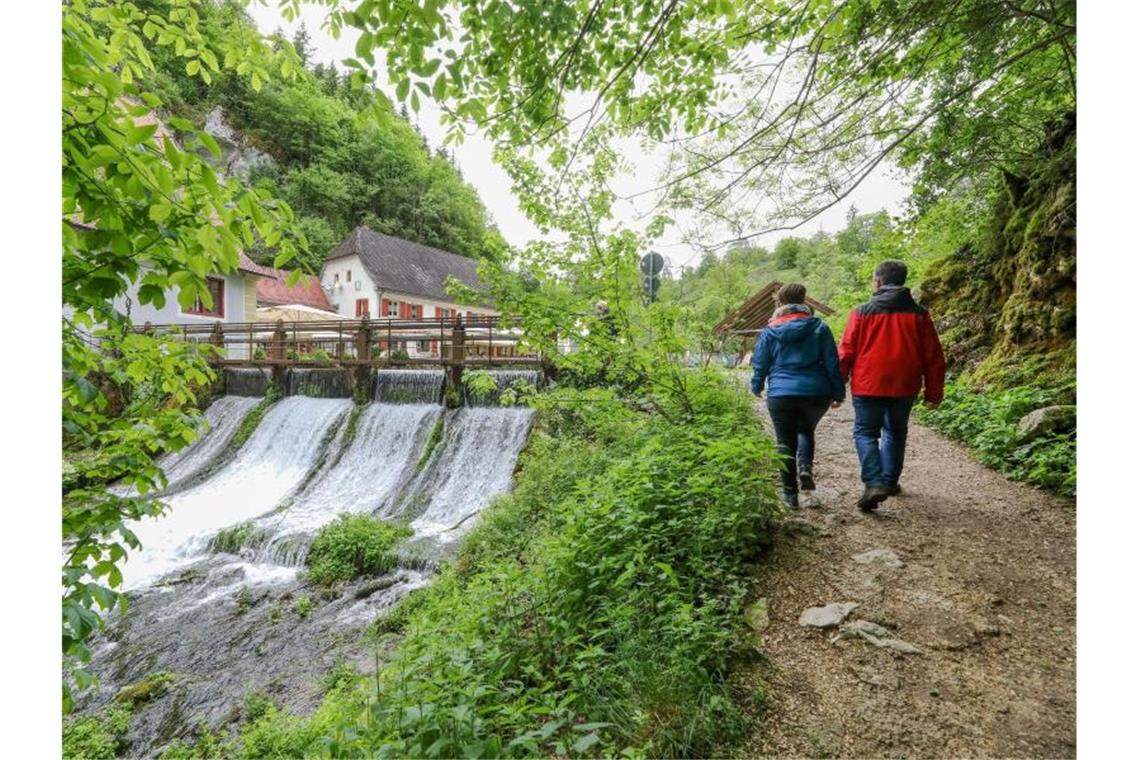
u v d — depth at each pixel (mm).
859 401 3701
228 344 17359
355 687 4352
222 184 2107
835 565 3080
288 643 6277
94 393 2262
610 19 3166
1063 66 4906
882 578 2922
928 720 1987
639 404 6301
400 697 2393
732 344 7430
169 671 6066
